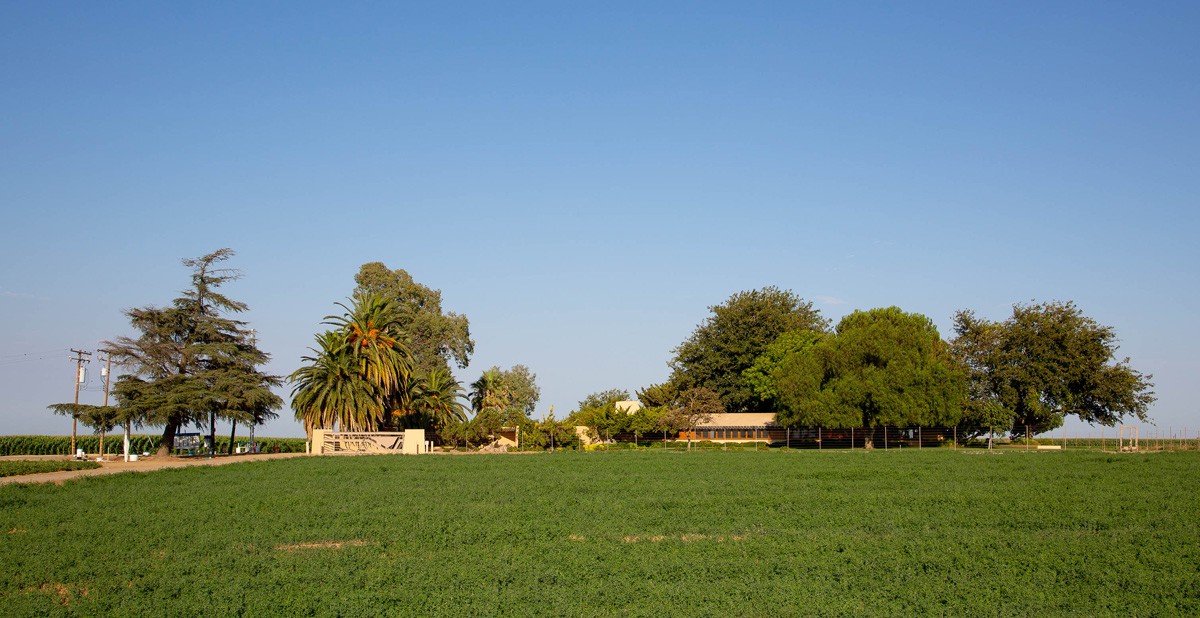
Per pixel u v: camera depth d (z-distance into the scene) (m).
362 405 77.69
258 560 23.33
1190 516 30.86
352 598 19.25
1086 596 19.66
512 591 20.05
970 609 18.56
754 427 94.88
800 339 104.31
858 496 36.59
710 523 29.47
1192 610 18.69
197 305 72.19
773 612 18.36
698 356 113.25
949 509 32.81
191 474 48.94
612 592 19.83
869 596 19.73
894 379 82.00
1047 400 90.12
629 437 94.81
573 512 32.12
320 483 43.34
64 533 27.56
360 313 82.25
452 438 85.81
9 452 83.44
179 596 19.86
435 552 24.73
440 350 114.31
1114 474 47.22
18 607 18.77
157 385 67.88
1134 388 87.50
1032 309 90.81
